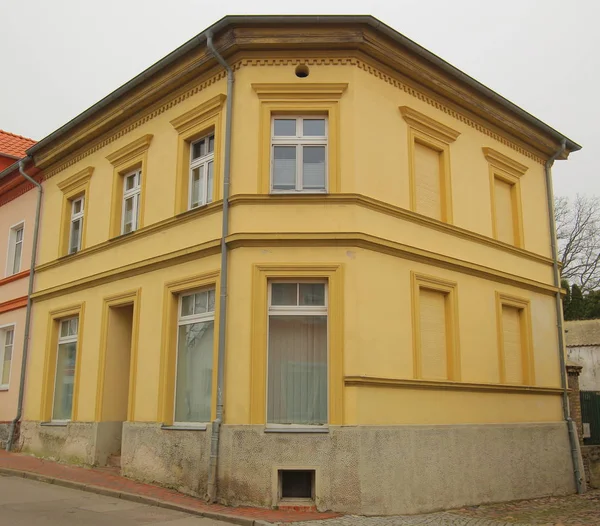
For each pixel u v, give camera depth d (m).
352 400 10.77
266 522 9.23
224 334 11.30
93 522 9.06
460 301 13.43
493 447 13.25
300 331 11.41
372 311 11.40
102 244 14.95
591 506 13.01
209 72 12.91
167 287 12.98
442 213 13.70
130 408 13.29
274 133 12.12
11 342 18.84
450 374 12.91
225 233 11.56
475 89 14.31
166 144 13.84
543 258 16.27
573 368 16.69
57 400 16.25
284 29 11.89
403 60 12.73
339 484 10.43
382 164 12.26
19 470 13.66
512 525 10.41
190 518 9.66
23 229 18.95
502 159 15.45
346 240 11.28
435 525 9.98
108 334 14.58
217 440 10.88
